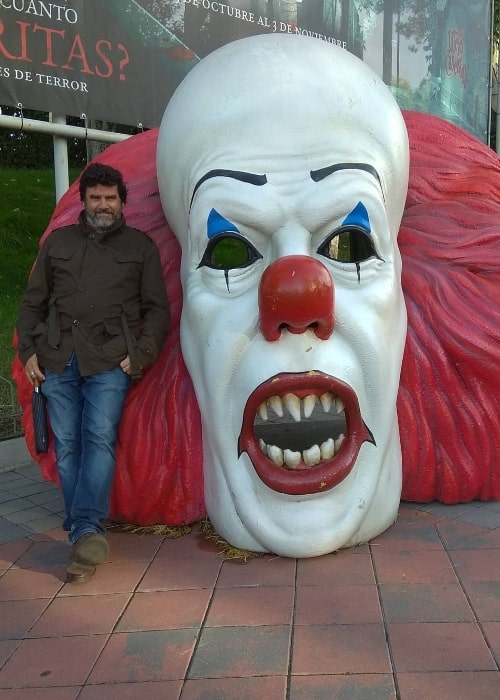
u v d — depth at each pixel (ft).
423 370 9.77
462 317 9.75
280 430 11.89
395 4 19.58
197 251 8.73
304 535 8.45
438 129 10.52
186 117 8.87
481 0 21.67
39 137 33.71
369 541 9.05
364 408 8.62
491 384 9.82
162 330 9.00
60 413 8.77
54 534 10.01
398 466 9.45
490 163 10.40
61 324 8.79
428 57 20.61
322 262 8.43
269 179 8.30
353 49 18.88
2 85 12.82
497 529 9.28
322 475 8.39
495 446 10.00
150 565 8.69
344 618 7.14
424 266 9.96
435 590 7.64
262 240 8.50
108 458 8.60
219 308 8.60
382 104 8.94
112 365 8.71
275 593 7.77
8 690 6.23
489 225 10.08
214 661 6.48
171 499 9.68
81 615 7.50
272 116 8.36
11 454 13.51
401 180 9.18
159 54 15.10
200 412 9.29
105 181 8.62
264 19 16.87
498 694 5.81
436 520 9.66
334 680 6.09
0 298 22.61
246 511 8.68
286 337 8.21
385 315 8.64
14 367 10.04
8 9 12.71
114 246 8.87
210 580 8.18
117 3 14.25
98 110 14.29
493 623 6.91
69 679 6.35
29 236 27.89
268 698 5.90
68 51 13.69
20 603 7.85
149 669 6.43
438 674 6.11
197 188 8.63
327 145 8.37
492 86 24.41
